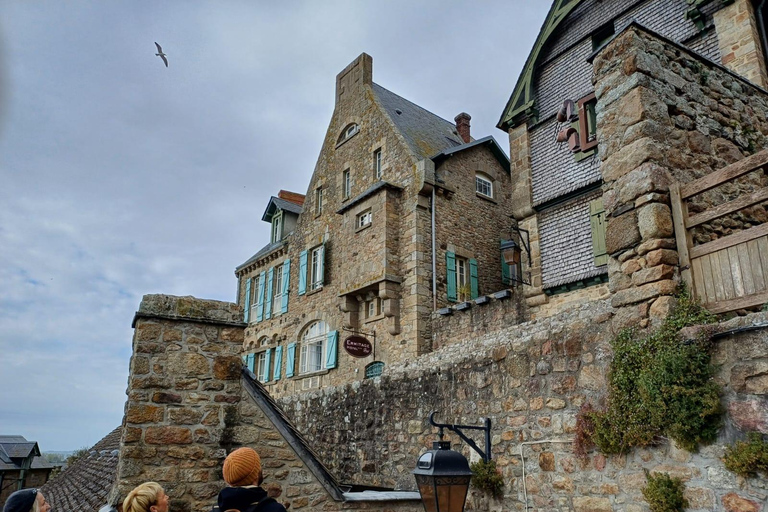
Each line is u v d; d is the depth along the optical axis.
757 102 6.89
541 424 6.35
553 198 14.19
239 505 3.71
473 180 18.78
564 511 5.88
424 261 16.58
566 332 6.23
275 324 22.69
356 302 18.44
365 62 20.80
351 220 18.73
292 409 11.91
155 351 5.76
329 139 21.62
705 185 5.13
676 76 6.03
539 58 15.22
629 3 13.23
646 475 5.04
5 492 27.75
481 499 6.94
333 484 6.26
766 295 4.56
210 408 5.85
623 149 5.71
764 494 4.16
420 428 8.42
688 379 4.63
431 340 16.08
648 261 5.31
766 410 4.19
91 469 10.55
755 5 11.36
